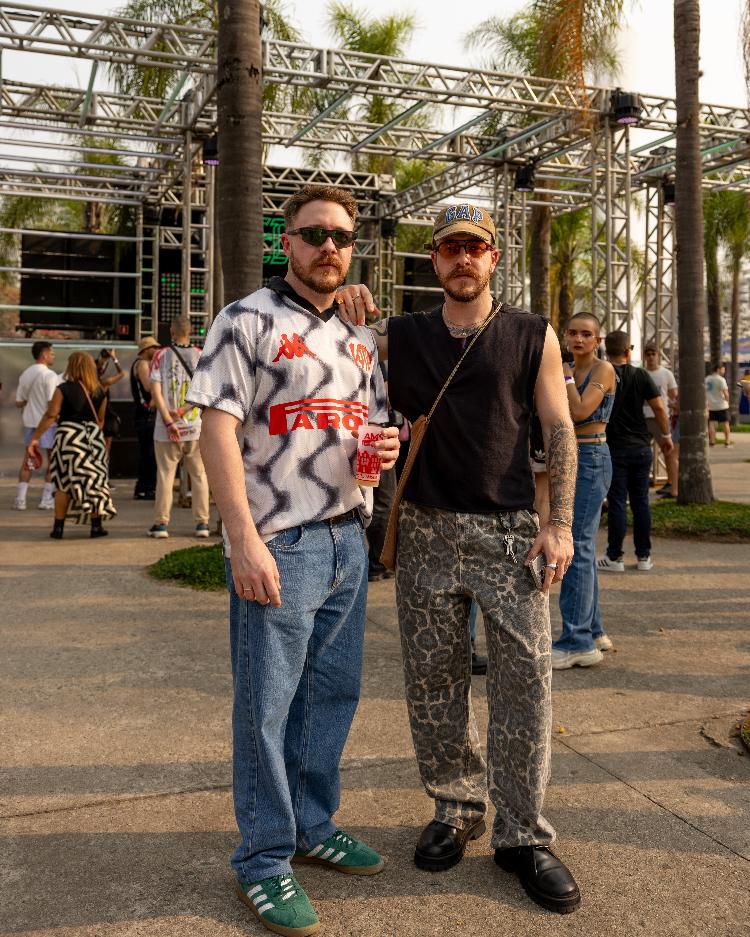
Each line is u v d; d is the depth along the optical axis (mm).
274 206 18547
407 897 2463
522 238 17547
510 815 2531
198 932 2281
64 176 15289
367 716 3812
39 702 3973
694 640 5066
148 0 15391
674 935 2271
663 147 14891
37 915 2346
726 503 10211
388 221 19656
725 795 3084
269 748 2340
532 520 2559
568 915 2365
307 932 2256
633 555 7645
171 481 8273
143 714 3832
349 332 2471
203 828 2834
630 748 3494
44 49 9945
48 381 10320
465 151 15234
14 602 5816
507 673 2512
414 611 2607
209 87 11445
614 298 13297
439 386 2531
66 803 2994
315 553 2363
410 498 2594
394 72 11422
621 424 6773
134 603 5797
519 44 17344
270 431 2340
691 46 10023
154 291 17953
